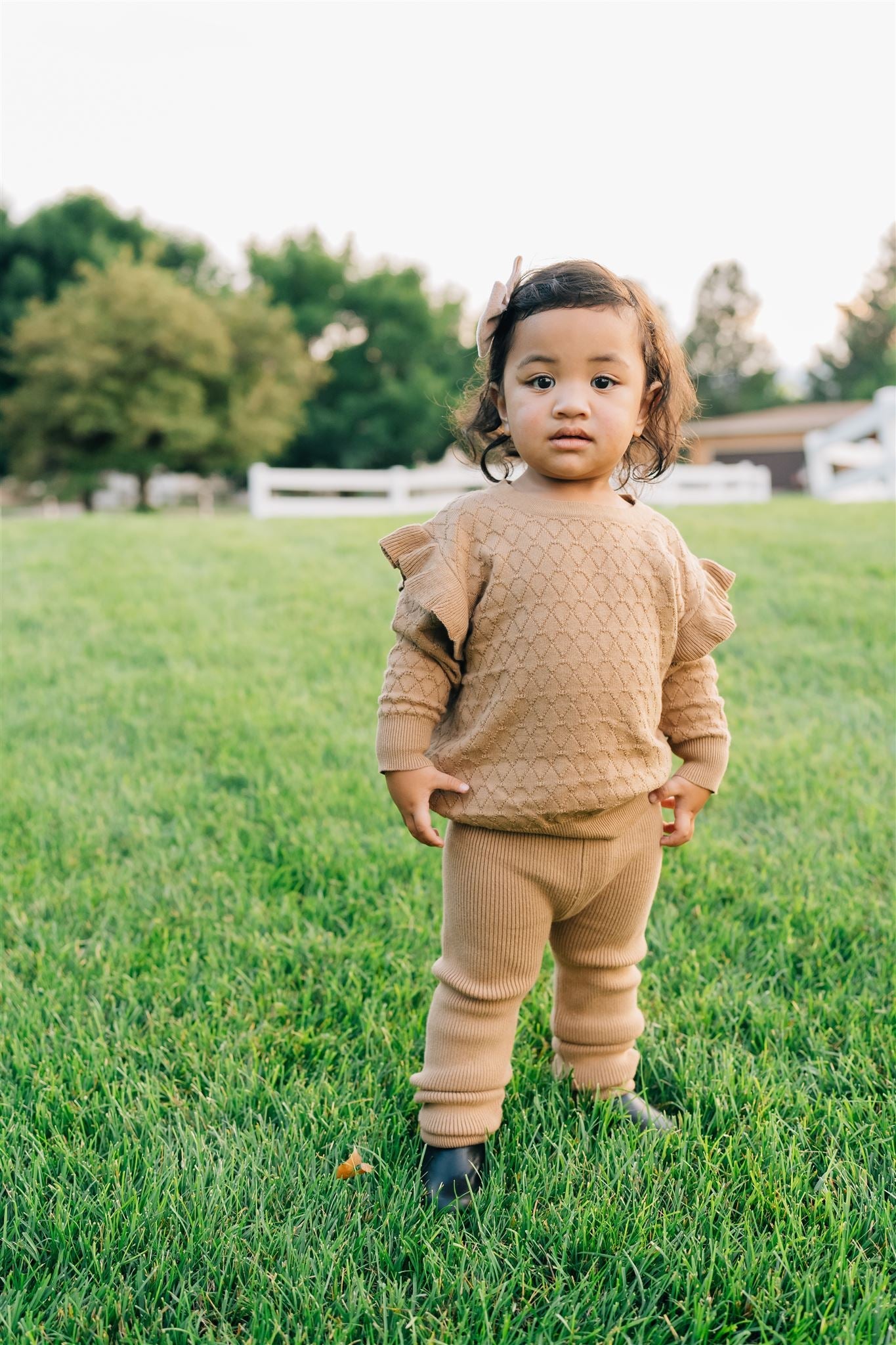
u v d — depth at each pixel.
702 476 16.23
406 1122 1.95
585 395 1.72
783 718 4.36
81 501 40.59
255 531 10.84
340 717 4.46
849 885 2.86
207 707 4.61
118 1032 2.20
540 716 1.73
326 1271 1.57
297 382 43.53
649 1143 1.85
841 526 9.73
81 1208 1.68
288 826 3.33
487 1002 1.85
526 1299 1.56
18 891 2.89
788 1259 1.61
